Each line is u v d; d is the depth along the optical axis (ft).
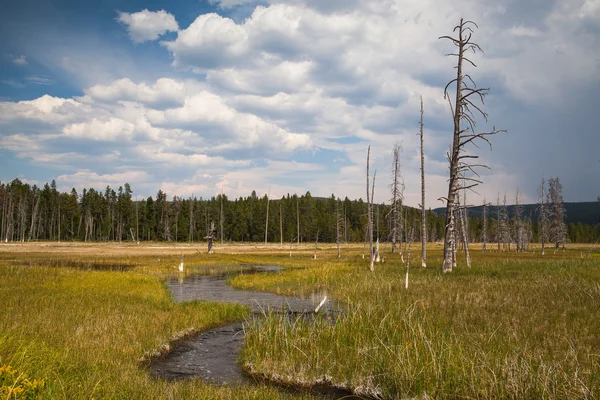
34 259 141.38
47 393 17.40
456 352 26.89
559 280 56.49
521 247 220.84
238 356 34.30
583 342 28.22
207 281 95.14
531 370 22.85
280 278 90.89
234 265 143.13
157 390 22.16
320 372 28.58
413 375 24.54
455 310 41.37
